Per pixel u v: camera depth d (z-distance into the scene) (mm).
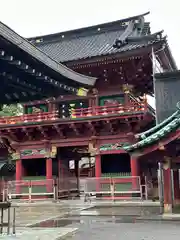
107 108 31047
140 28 38156
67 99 33625
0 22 8656
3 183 32406
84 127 31938
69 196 34375
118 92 32062
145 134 15297
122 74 31375
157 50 28047
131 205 24234
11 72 10172
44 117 32844
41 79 10898
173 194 17062
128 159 33219
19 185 31953
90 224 15312
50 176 32625
